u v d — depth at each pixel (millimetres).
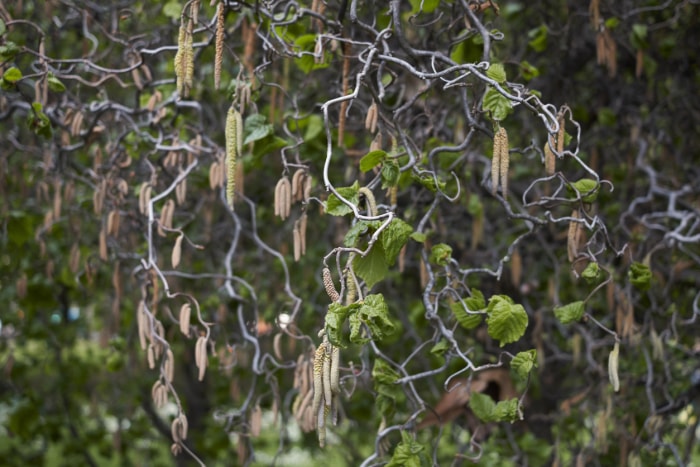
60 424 7301
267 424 9172
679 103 6031
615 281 5035
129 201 5066
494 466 5020
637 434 5152
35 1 5367
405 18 4949
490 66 3135
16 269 6379
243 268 6371
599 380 5211
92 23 5195
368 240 2922
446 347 3451
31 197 6590
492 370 4879
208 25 3598
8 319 6602
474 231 4855
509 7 5379
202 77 5242
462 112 4699
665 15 6117
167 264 6414
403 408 5949
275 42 4301
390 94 4984
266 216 6469
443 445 7430
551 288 5527
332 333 2502
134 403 7465
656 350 4570
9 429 6363
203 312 5566
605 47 4695
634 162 5938
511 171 6000
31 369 7512
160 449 8688
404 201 5340
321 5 3969
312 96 5734
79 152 6223
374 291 6113
